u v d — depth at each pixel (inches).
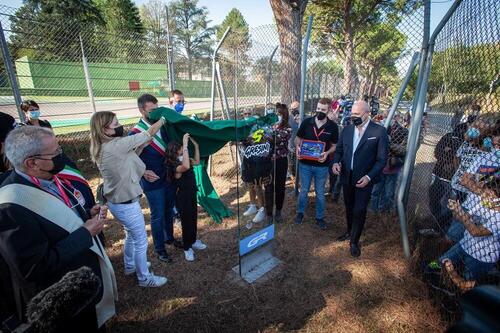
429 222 160.9
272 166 160.9
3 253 52.3
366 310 105.7
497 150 94.2
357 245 139.0
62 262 58.4
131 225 104.3
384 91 236.5
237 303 109.6
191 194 126.6
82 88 372.2
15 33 214.1
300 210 171.2
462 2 105.4
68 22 249.9
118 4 1557.6
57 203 63.0
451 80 119.9
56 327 46.8
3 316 53.4
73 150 279.9
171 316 103.4
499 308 29.1
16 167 59.7
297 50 227.1
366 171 134.1
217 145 170.7
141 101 125.3
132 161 99.0
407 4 154.7
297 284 120.0
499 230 93.2
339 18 632.4
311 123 158.7
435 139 213.5
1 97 253.0
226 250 145.0
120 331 96.7
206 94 800.9
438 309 104.8
